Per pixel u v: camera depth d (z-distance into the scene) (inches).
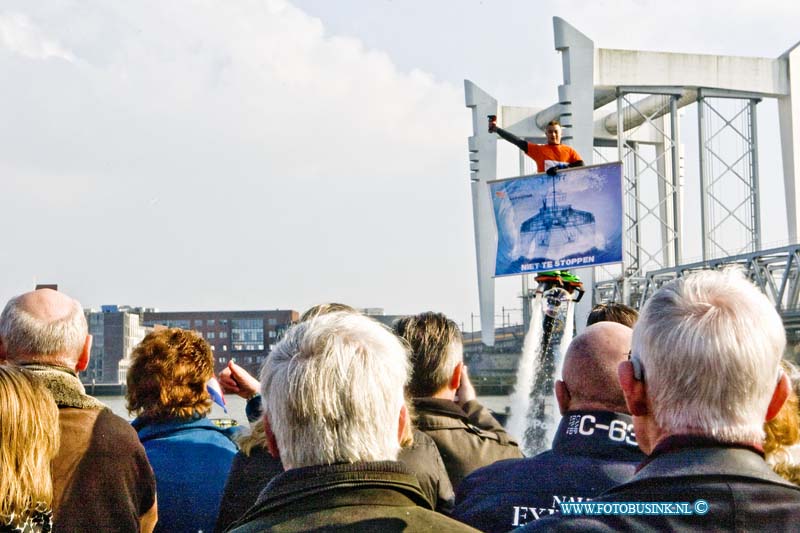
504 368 3203.7
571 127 2081.7
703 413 97.0
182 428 205.6
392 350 115.9
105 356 5088.6
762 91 2245.3
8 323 176.9
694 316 99.5
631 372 105.6
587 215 473.7
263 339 5979.3
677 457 97.0
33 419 126.0
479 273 2645.2
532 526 99.3
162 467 197.9
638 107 2573.8
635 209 2630.4
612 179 470.0
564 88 2101.4
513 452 197.3
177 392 204.5
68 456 165.3
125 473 169.5
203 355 209.9
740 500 91.8
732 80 2224.4
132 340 5285.4
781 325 101.8
